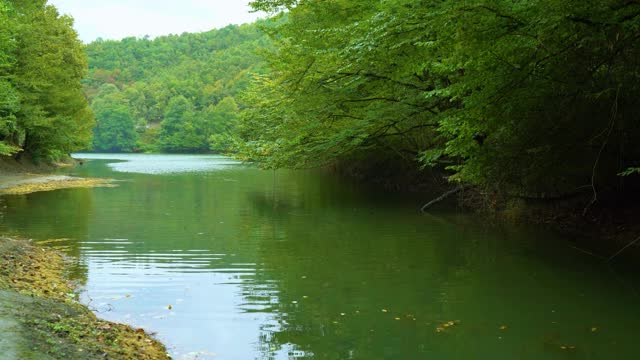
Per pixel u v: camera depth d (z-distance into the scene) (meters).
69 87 41.16
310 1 16.30
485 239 12.56
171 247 11.76
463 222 15.30
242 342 6.21
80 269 9.59
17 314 5.72
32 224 14.81
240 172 43.47
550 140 11.24
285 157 18.64
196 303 7.65
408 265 10.06
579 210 13.62
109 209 18.33
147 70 176.62
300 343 6.20
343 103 17.33
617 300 7.82
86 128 48.72
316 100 17.09
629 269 9.55
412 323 6.90
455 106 15.41
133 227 14.52
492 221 15.34
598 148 11.59
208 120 115.44
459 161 17.02
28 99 33.56
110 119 119.44
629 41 8.94
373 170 31.33
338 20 15.68
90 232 13.62
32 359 4.55
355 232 13.76
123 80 171.12
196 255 10.94
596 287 8.49
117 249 11.48
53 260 10.11
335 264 10.16
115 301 7.68
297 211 18.11
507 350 6.02
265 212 17.84
